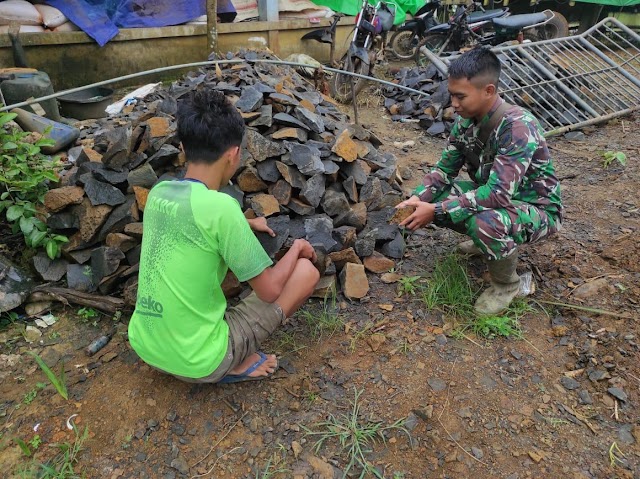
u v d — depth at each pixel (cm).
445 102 532
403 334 241
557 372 221
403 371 222
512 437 194
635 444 190
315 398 210
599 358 226
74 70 581
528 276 269
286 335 240
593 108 545
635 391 209
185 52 657
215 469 184
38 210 282
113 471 184
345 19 797
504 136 222
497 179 221
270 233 238
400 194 320
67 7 564
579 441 192
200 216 170
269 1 705
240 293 259
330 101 439
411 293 267
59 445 193
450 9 940
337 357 230
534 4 982
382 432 195
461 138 250
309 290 208
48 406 210
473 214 229
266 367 213
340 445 192
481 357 229
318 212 289
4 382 222
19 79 434
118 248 259
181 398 210
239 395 211
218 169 178
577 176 406
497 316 251
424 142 497
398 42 815
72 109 495
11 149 295
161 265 177
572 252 299
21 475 183
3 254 282
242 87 363
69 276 264
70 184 288
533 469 182
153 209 180
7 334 247
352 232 278
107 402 211
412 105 556
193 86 377
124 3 598
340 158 303
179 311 177
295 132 301
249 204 272
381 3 601
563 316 252
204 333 182
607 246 303
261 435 196
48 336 247
